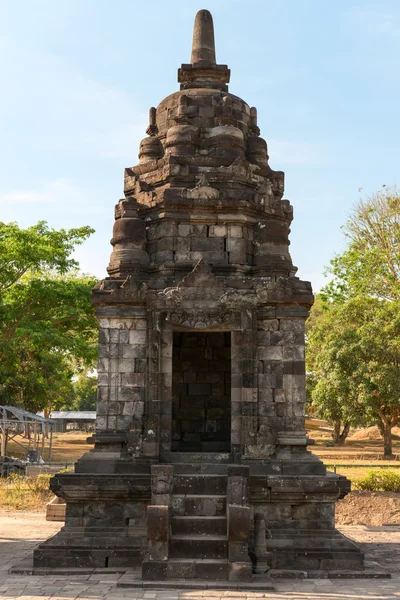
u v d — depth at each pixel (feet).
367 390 150.92
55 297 125.29
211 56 63.93
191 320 52.26
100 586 41.78
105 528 48.70
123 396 52.29
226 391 64.13
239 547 43.11
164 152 61.41
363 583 43.39
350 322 162.40
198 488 48.01
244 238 56.34
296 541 47.67
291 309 52.85
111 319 53.42
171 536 44.47
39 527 70.28
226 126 59.72
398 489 83.46
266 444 50.52
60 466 122.31
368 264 155.94
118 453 51.06
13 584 42.34
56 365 167.63
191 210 56.13
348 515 76.18
